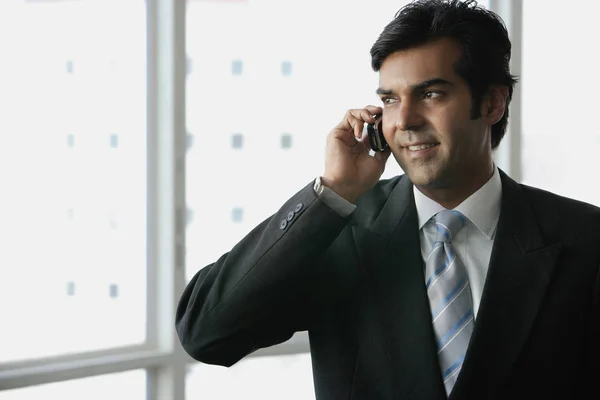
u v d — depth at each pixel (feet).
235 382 10.38
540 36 11.55
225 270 5.06
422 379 4.69
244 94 10.24
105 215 9.59
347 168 4.99
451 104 4.75
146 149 9.83
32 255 9.06
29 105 9.02
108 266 9.63
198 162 10.07
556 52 11.63
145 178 9.83
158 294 9.89
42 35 9.11
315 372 5.09
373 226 5.15
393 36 4.81
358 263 5.05
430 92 4.79
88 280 9.48
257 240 5.09
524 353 4.66
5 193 8.87
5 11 8.84
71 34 9.32
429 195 5.10
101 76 9.54
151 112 9.82
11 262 8.91
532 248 4.86
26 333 9.01
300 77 10.46
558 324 4.70
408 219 5.10
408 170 4.88
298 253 4.84
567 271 4.81
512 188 5.19
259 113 10.31
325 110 10.58
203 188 10.11
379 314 4.90
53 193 9.22
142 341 9.88
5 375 8.43
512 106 11.21
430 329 4.77
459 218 5.01
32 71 9.04
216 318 4.99
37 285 9.10
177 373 9.75
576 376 4.69
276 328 5.15
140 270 9.84
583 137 11.81
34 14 9.04
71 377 8.87
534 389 4.63
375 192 5.46
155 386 9.84
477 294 4.89
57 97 9.23
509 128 11.22
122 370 9.27
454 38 4.78
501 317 4.71
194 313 5.12
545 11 11.57
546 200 5.20
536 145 11.60
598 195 11.90
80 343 9.42
